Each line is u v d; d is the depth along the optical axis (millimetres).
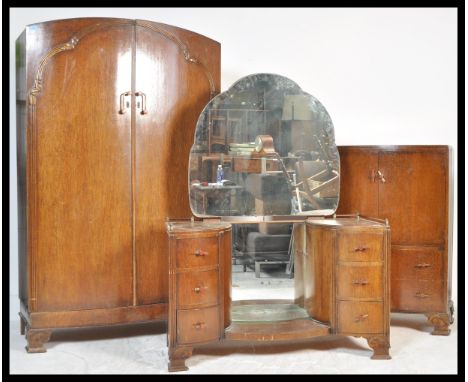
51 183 3494
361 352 3488
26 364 3281
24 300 3732
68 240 3537
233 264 3688
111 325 3936
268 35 4547
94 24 3541
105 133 3580
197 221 3668
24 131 3582
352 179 3977
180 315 3223
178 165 3760
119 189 3621
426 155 3867
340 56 4602
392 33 4621
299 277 3736
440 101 4648
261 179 3723
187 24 4484
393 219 3916
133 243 3662
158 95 3689
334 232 3406
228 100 3680
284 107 3748
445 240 3848
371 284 3398
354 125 4629
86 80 3531
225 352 3490
